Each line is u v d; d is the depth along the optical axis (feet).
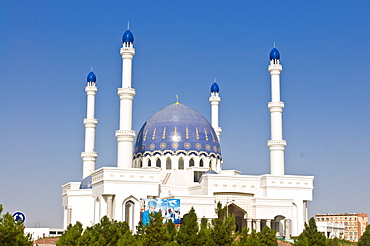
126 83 490.90
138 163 532.73
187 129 533.14
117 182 447.83
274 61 531.91
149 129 540.52
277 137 515.09
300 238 348.18
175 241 319.88
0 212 261.03
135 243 289.74
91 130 556.51
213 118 595.06
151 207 417.90
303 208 488.85
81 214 515.09
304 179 491.72
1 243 253.44
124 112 484.33
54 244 419.54
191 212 355.15
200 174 517.55
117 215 443.32
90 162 553.23
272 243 325.83
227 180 468.75
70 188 549.95
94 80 565.12
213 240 315.17
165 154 521.24
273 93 523.70
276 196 479.82
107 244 308.19
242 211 473.67
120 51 497.87
